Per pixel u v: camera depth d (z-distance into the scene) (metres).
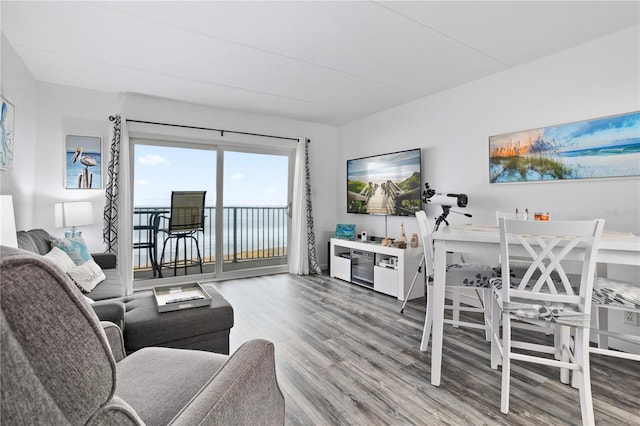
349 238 4.50
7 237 1.56
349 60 2.84
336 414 1.56
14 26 2.29
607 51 2.40
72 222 3.11
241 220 4.65
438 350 1.82
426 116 3.78
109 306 1.60
